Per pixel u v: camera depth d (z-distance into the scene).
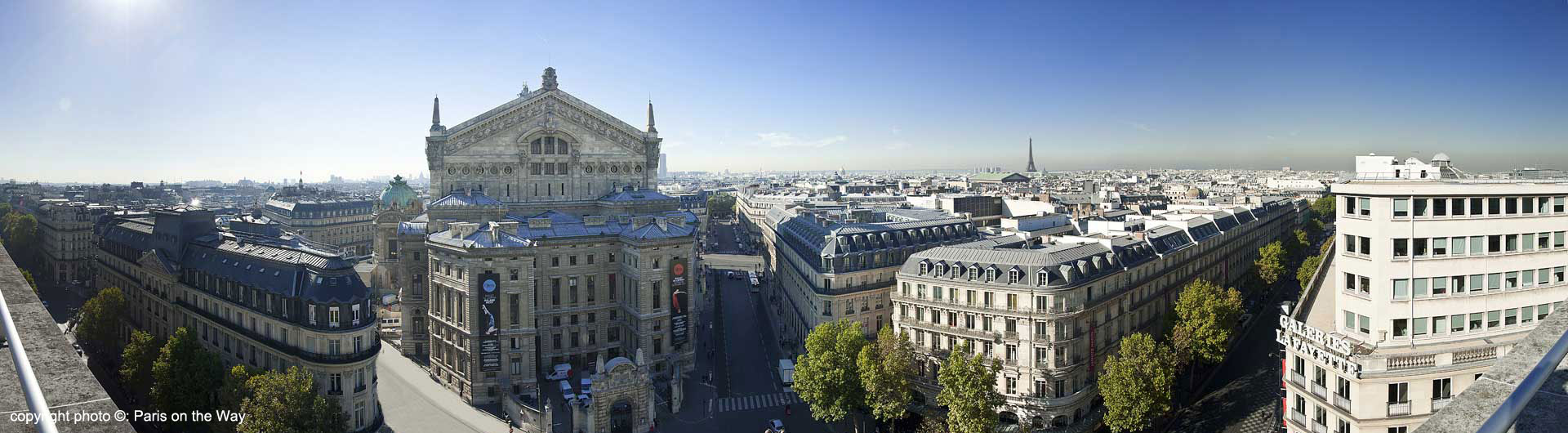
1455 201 82.31
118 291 181.50
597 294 174.25
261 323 143.62
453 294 162.00
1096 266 146.75
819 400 138.75
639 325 165.62
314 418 114.38
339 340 132.00
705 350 196.25
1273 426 129.88
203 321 161.88
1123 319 155.75
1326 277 110.88
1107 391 129.00
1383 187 81.75
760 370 180.12
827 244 173.38
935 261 152.50
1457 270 82.62
